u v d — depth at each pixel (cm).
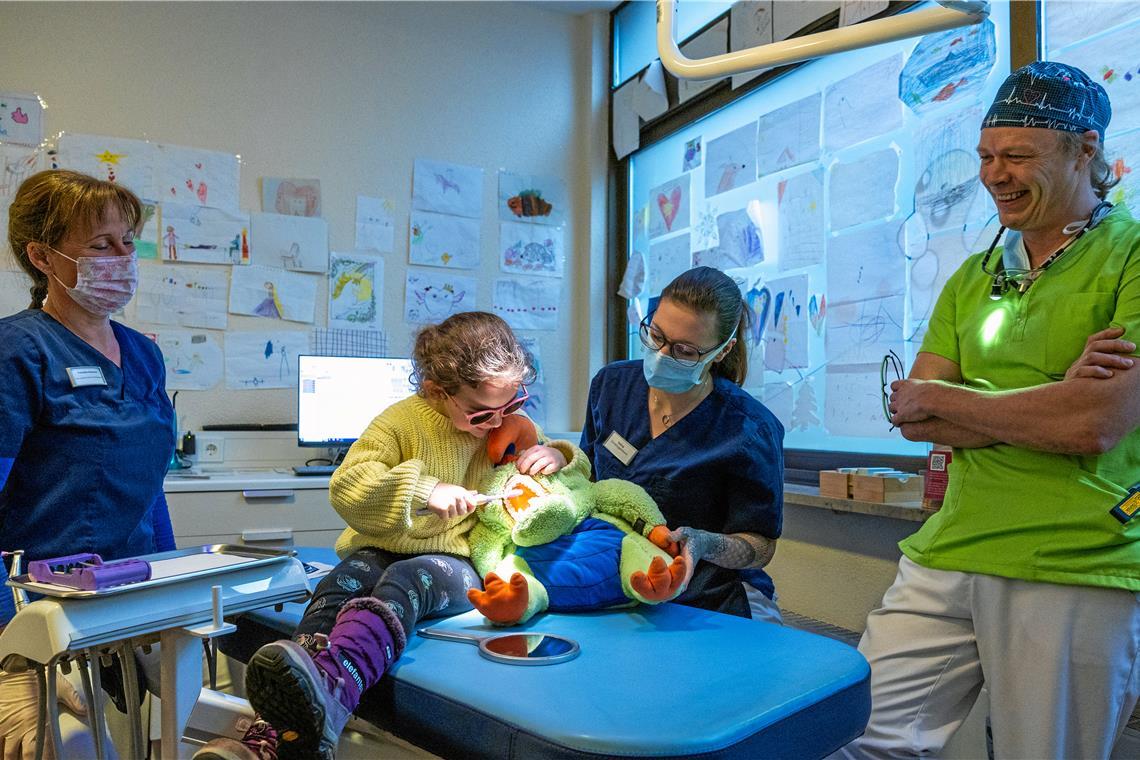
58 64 289
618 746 77
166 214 302
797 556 262
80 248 133
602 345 377
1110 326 123
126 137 297
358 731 111
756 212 298
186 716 107
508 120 365
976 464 135
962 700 140
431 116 349
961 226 219
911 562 145
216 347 309
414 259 343
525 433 134
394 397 305
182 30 307
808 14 272
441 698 92
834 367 262
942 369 147
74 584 100
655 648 107
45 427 132
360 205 334
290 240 321
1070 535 122
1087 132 126
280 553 123
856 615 239
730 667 99
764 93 295
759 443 143
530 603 115
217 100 312
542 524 123
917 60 233
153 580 103
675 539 128
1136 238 125
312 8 328
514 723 84
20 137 283
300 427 293
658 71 346
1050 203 128
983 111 214
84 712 126
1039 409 122
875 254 247
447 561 120
